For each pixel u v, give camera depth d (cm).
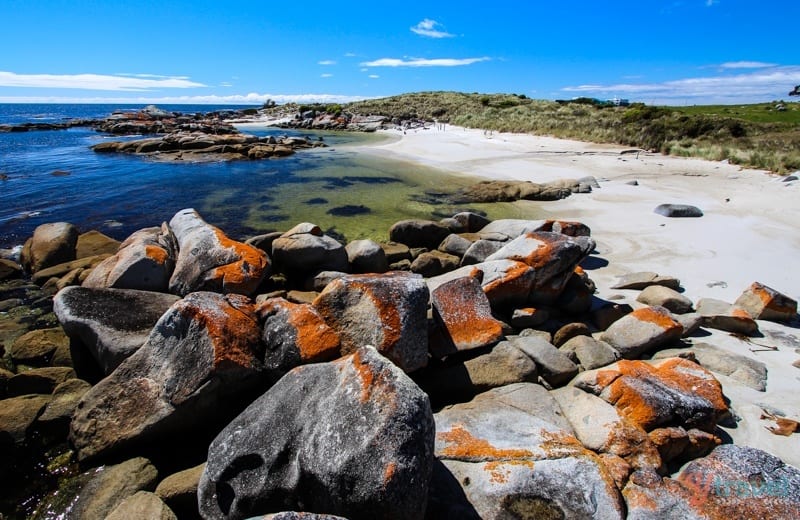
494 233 1170
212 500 386
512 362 596
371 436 351
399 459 342
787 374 601
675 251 1095
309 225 1016
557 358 603
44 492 463
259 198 1797
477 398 548
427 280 867
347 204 1703
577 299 784
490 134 3744
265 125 6247
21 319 827
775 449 473
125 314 673
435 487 402
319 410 395
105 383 529
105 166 2519
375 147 3397
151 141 3256
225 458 393
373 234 1356
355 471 343
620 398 497
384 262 1027
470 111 5484
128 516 390
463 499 394
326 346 538
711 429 482
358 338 552
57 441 526
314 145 3519
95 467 488
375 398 373
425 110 6125
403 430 353
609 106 5384
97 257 1055
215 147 3075
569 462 413
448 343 625
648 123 3244
